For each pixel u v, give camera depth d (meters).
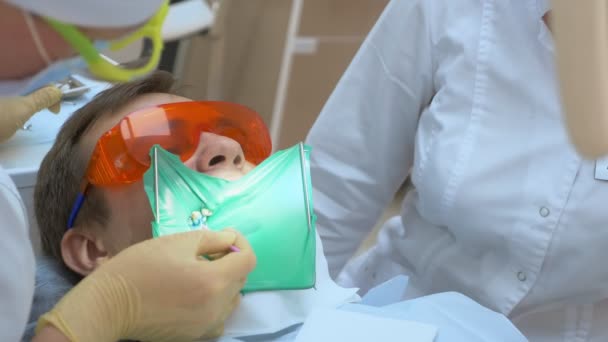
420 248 1.17
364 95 1.17
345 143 1.20
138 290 0.76
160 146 0.88
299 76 2.11
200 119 0.94
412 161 1.23
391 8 1.12
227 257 0.80
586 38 0.47
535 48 1.00
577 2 0.47
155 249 0.78
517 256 1.03
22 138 1.16
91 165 0.90
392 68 1.12
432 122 1.08
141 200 0.91
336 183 1.22
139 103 0.98
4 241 0.70
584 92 0.48
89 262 0.92
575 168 0.97
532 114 1.01
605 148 0.48
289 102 2.14
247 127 0.98
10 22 0.57
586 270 0.99
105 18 0.55
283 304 0.91
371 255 1.31
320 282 0.95
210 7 2.01
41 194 0.96
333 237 1.26
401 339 0.83
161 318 0.77
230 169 0.94
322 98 2.14
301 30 2.05
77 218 0.93
